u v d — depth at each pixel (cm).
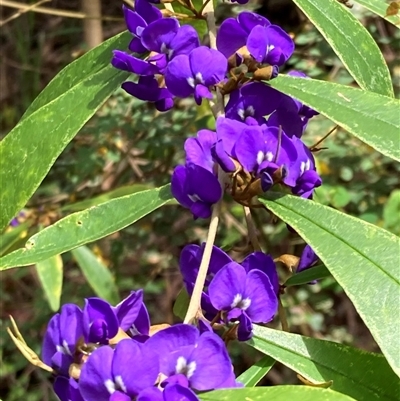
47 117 11
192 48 10
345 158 26
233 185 9
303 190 9
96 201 23
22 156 11
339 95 10
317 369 9
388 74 11
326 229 9
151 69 10
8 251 23
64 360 8
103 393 7
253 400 7
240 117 10
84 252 24
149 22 11
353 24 11
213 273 10
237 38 10
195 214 10
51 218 23
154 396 7
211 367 8
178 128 24
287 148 9
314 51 24
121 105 25
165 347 8
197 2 12
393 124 9
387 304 8
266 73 10
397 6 11
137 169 26
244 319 9
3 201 11
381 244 9
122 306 8
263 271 10
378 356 9
